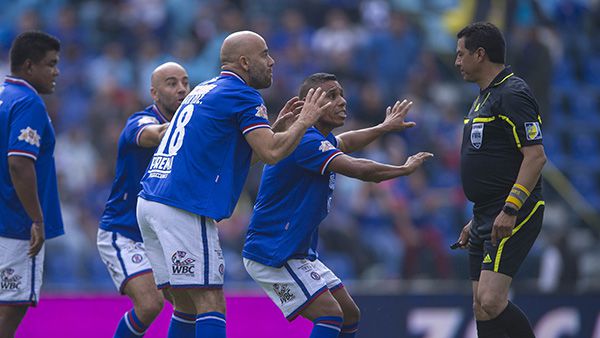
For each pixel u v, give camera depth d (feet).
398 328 97.76
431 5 205.46
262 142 60.64
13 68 71.36
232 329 93.86
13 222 70.49
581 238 167.02
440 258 137.59
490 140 65.46
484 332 67.15
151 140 71.92
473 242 67.97
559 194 176.76
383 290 103.14
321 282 66.54
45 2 177.27
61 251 126.93
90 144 142.61
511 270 65.10
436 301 99.04
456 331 99.25
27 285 71.10
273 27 174.60
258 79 63.93
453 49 196.65
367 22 187.21
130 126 74.28
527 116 63.41
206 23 167.84
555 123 191.62
